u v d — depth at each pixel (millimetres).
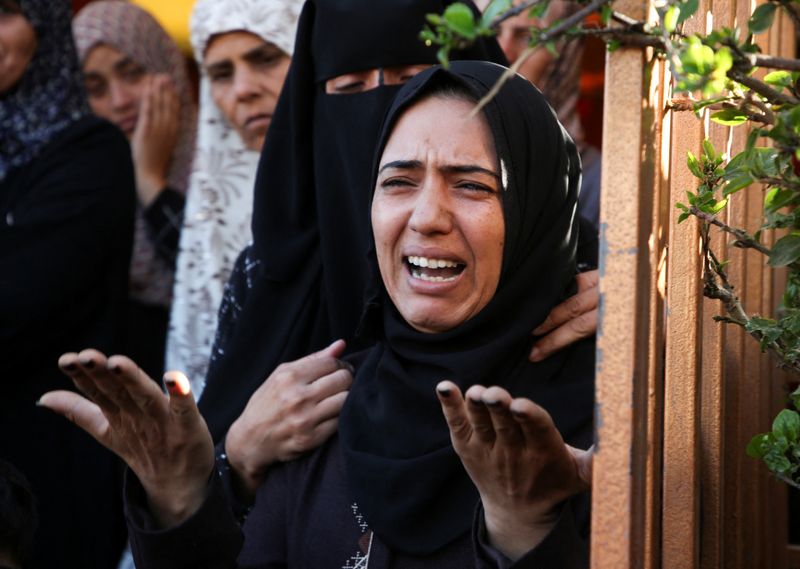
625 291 1542
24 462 3447
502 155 2250
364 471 2287
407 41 2904
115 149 3785
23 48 3775
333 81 2932
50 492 3445
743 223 2410
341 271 2865
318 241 2947
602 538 1540
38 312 3461
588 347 2377
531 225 2314
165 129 4574
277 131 3037
